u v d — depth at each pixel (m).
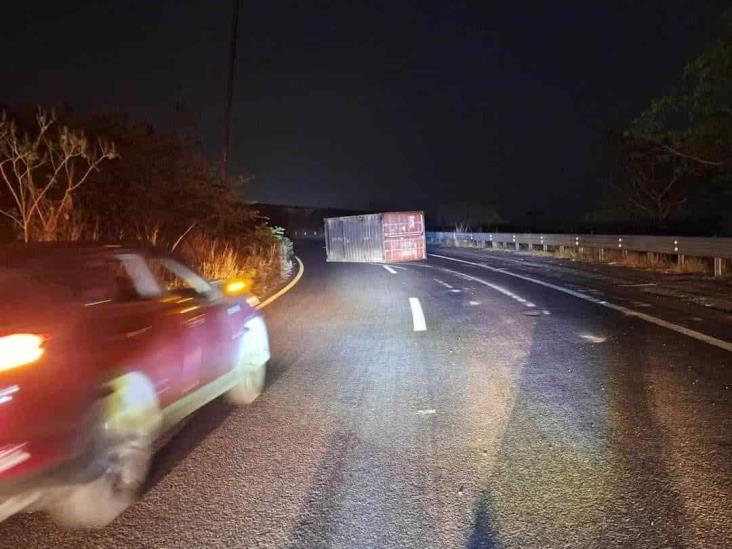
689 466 4.43
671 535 3.52
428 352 8.49
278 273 22.27
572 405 5.92
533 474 4.38
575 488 4.14
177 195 19.56
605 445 4.88
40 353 3.33
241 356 6.00
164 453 4.93
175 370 4.65
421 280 19.08
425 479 4.36
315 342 9.39
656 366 7.30
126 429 3.99
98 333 3.83
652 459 4.57
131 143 18.27
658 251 20.14
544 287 15.73
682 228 28.77
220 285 5.95
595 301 12.78
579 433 5.16
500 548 3.46
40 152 14.10
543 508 3.88
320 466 4.64
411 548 3.49
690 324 9.80
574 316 11.01
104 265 4.54
